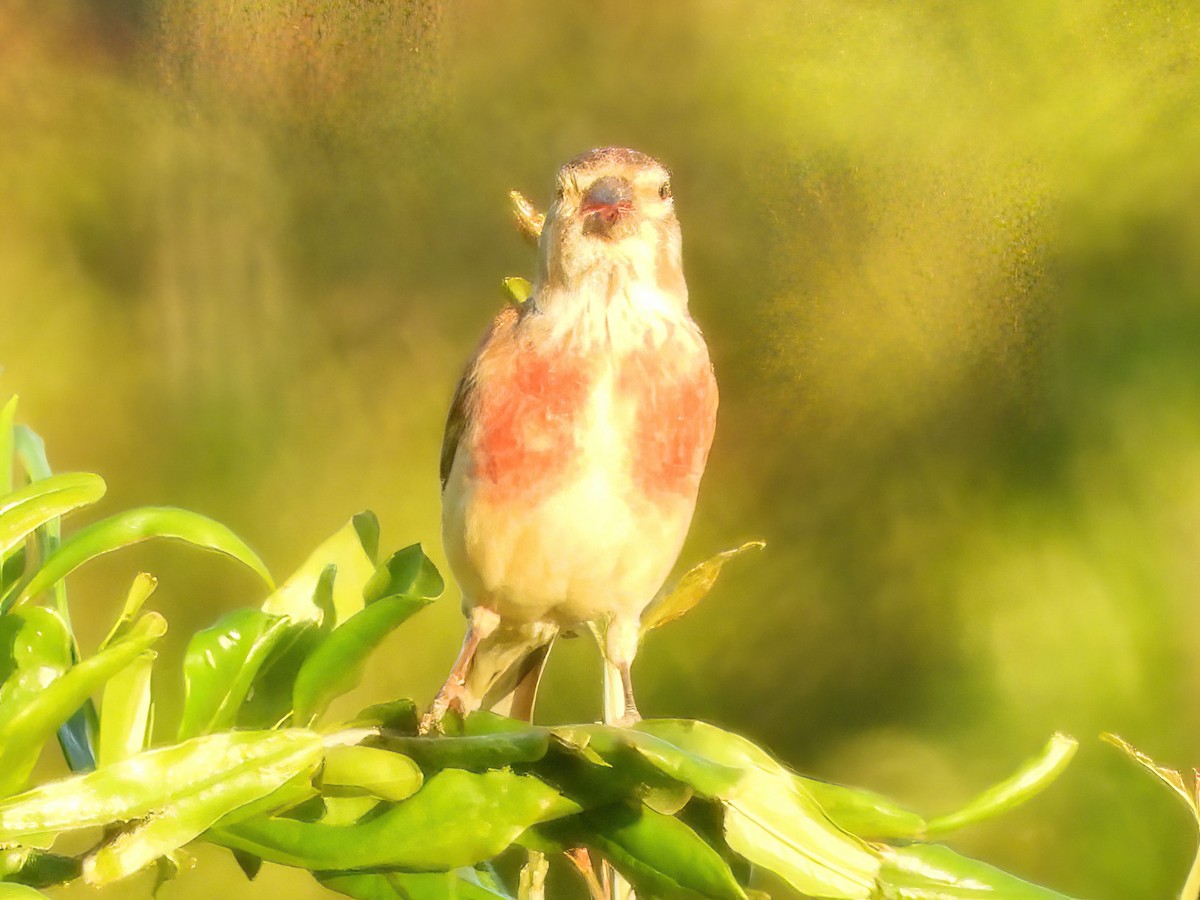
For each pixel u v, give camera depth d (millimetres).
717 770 4180
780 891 4348
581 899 4469
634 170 4332
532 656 4359
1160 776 4211
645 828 4195
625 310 4320
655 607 4297
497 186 4914
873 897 4180
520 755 4191
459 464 4328
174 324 4914
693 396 4324
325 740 4195
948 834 4184
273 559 4727
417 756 4199
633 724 4195
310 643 4227
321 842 4199
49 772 4539
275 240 4910
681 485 4324
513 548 4320
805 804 4184
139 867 4180
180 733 4211
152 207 4973
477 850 4195
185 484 4805
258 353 4898
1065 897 4180
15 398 4246
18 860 4188
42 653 4195
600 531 4316
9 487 4242
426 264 4938
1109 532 4555
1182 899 4211
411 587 4230
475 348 4344
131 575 4645
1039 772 4184
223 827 4199
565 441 4316
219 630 4219
